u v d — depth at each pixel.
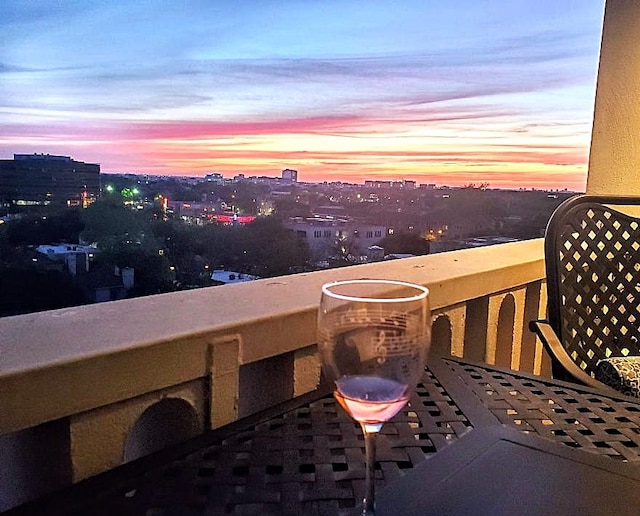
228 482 0.42
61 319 0.54
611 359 0.86
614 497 0.42
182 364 0.53
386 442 0.48
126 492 0.40
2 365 0.42
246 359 0.58
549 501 0.41
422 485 0.42
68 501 0.39
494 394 0.59
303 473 0.43
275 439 0.48
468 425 0.52
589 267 1.00
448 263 1.00
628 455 0.48
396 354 0.38
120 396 0.48
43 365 0.43
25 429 0.44
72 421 0.46
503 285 1.02
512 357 1.14
